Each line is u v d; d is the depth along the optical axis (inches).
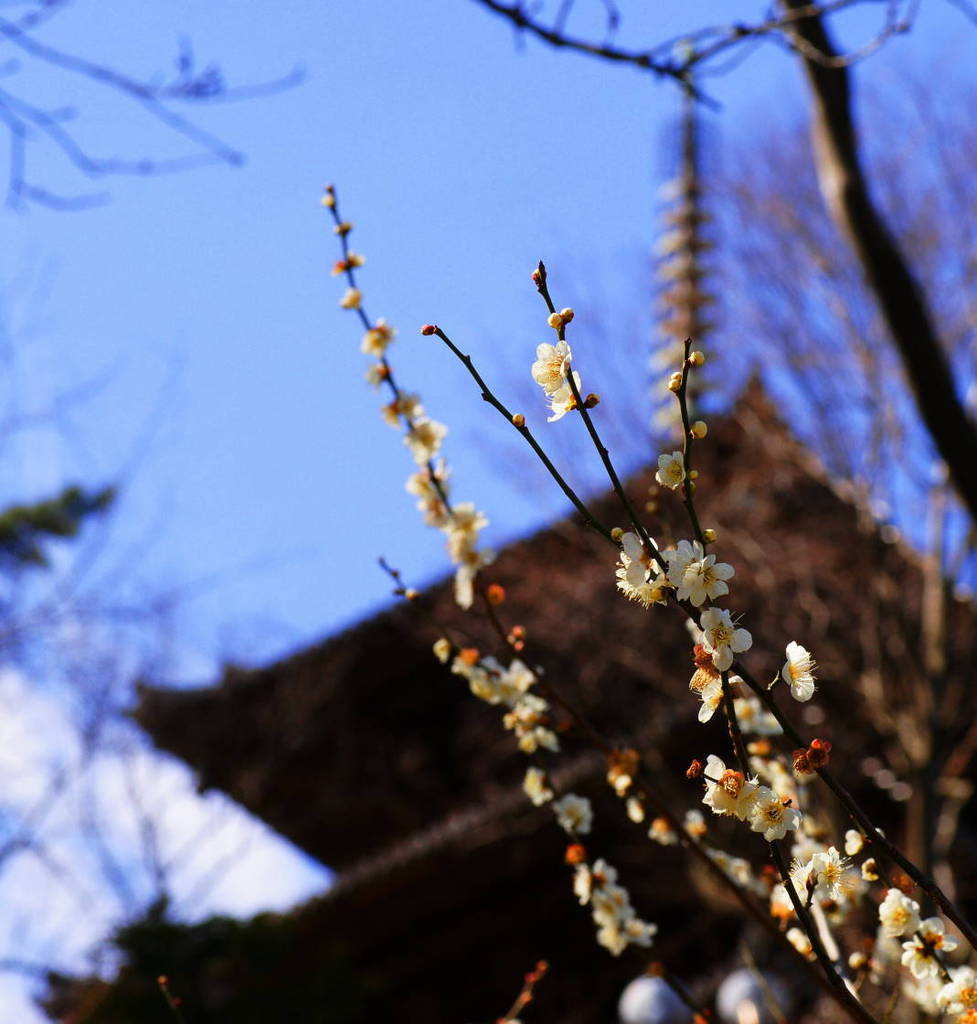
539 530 456.4
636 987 314.7
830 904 100.0
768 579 385.1
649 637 427.5
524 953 410.9
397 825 504.7
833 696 337.4
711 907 305.4
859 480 333.4
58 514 434.3
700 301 443.5
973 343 311.1
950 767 310.2
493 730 486.9
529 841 381.4
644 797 100.0
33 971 340.5
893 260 191.8
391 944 411.5
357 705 494.6
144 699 444.5
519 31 141.5
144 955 353.4
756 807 72.9
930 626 321.4
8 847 328.5
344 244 99.7
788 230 366.6
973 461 188.7
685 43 143.6
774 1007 103.3
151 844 369.1
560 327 72.0
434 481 97.8
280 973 364.5
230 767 469.7
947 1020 112.6
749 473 428.8
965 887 325.4
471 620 462.3
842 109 195.8
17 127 154.9
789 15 142.9
